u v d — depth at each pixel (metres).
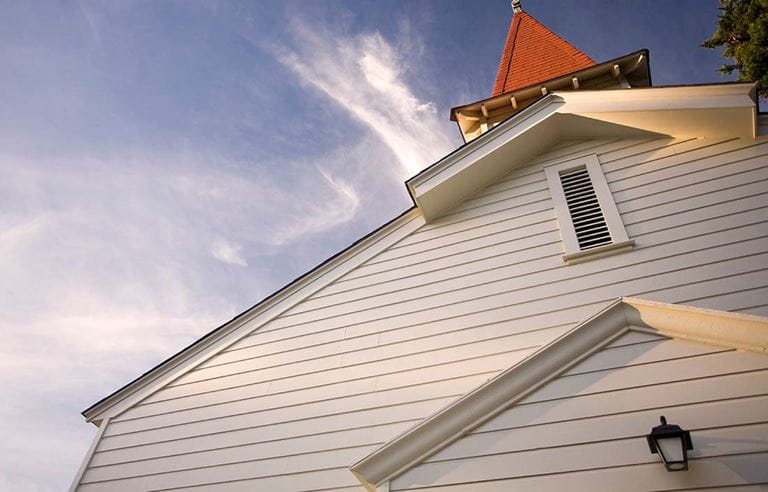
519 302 5.22
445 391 4.76
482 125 9.01
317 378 5.48
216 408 5.70
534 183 6.51
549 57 10.59
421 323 5.51
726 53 15.17
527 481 2.80
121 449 5.75
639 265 5.00
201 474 5.11
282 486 4.66
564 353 3.23
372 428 4.75
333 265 6.74
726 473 2.45
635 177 5.89
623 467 2.66
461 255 6.06
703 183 5.41
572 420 2.95
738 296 4.38
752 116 5.42
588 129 6.59
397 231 6.78
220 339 6.48
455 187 6.56
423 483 3.00
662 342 3.07
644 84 8.41
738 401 2.66
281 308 6.52
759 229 4.75
